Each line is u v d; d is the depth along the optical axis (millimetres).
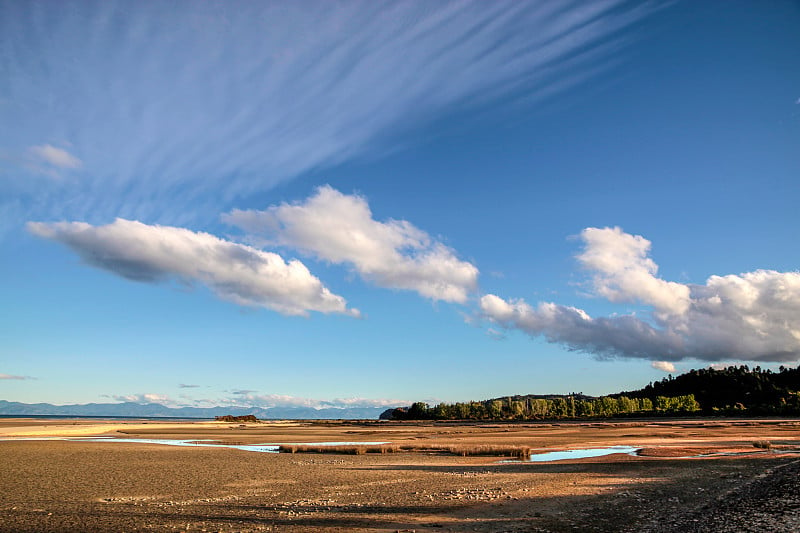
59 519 25172
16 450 66625
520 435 111062
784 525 22812
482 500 30250
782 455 58844
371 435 120625
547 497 31281
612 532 22359
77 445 78062
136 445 80500
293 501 30422
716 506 28062
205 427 190250
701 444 76250
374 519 25125
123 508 28281
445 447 74312
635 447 72062
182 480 40156
